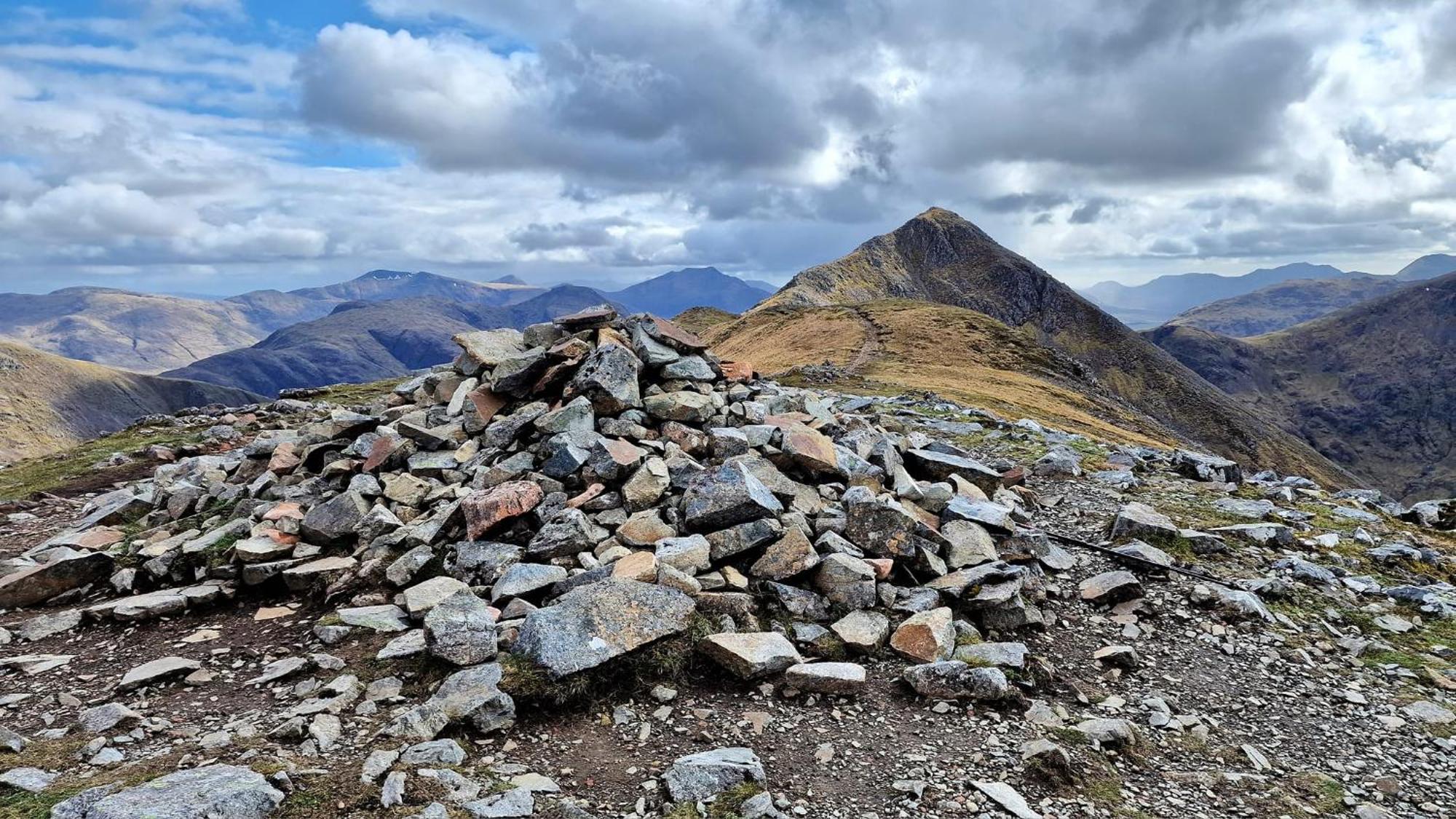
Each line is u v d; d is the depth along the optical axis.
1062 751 8.40
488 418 17.69
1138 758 8.86
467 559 12.34
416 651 9.96
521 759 8.12
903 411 36.06
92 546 15.20
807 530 13.19
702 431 16.88
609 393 16.66
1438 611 13.36
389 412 19.27
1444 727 9.91
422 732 8.19
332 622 11.13
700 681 9.89
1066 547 15.78
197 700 9.38
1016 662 10.45
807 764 8.33
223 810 6.18
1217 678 11.06
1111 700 10.24
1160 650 11.83
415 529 13.24
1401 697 10.68
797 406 20.05
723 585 11.61
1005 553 14.05
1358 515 19.69
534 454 15.57
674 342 19.69
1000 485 17.97
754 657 9.80
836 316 164.38
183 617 12.14
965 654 10.63
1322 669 11.42
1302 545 16.58
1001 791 7.84
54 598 12.99
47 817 6.17
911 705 9.66
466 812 6.80
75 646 11.19
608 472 14.23
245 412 40.78
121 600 12.40
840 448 16.97
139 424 39.53
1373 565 15.90
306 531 13.72
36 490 24.31
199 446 30.62
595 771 8.00
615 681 9.51
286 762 7.27
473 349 19.64
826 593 11.91
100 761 7.52
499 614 10.58
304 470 17.19
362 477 15.20
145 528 16.45
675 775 7.61
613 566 11.34
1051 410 74.56
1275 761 9.09
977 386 82.69
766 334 168.25
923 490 15.91
